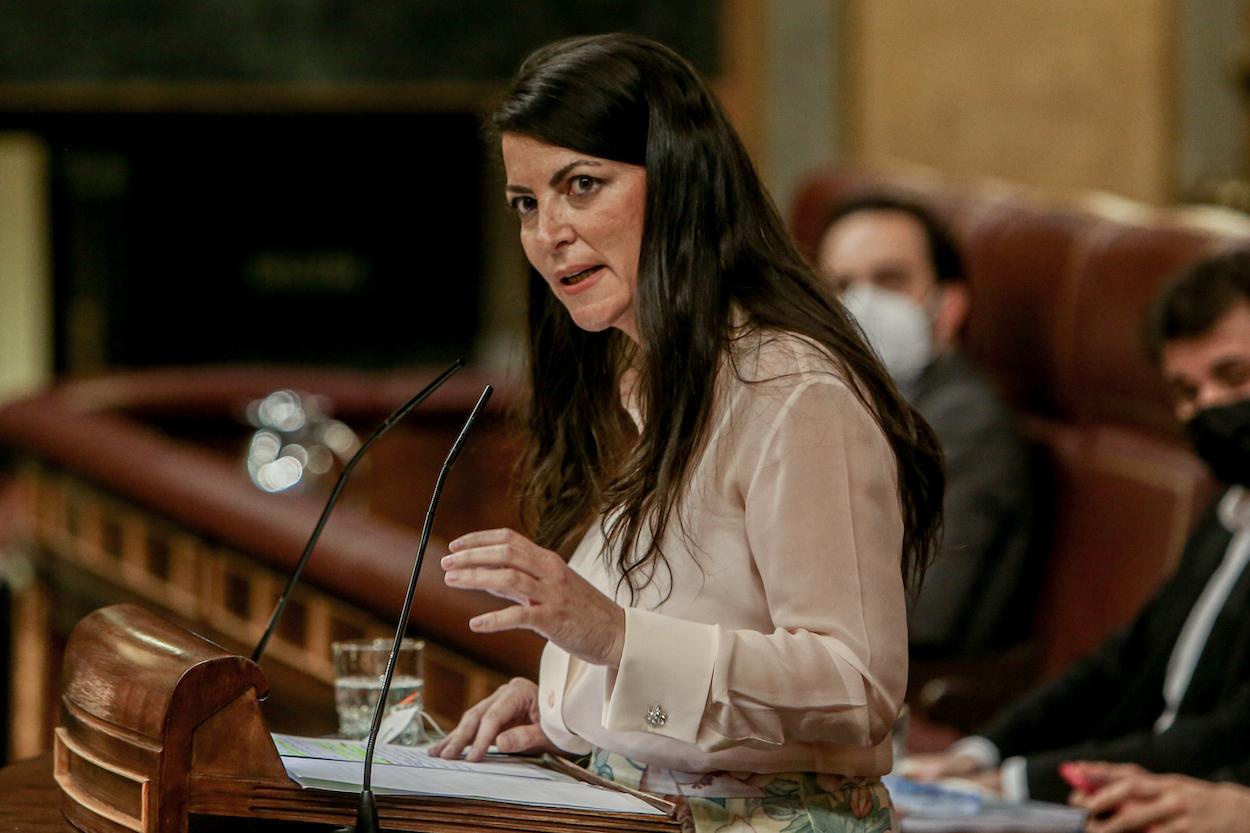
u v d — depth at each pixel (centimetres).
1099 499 1412
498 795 530
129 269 3316
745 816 562
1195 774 1011
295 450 1941
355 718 694
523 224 582
